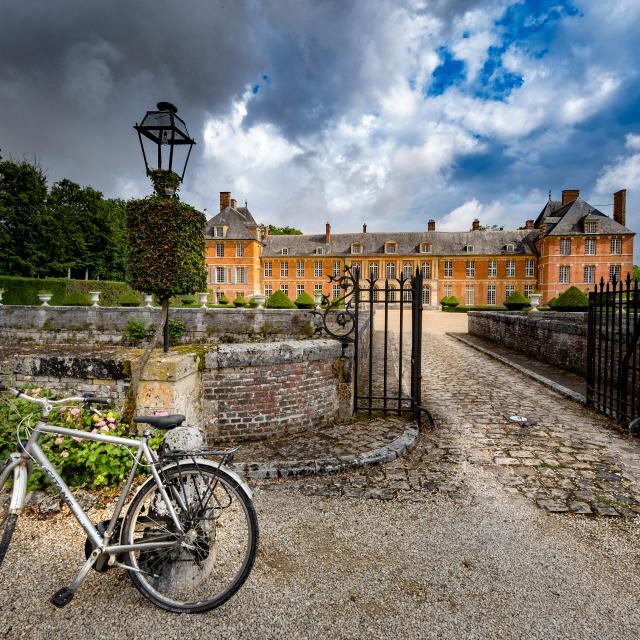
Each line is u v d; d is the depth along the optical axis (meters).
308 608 2.09
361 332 6.68
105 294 33.16
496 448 4.40
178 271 3.87
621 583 2.29
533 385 7.62
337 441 4.45
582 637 1.92
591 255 43.69
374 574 2.35
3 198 33.66
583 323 9.01
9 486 3.06
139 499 2.12
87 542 2.15
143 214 3.84
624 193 43.56
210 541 2.28
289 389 4.67
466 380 8.07
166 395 3.68
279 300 24.59
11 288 26.81
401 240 53.94
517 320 12.09
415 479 3.63
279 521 2.91
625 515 3.02
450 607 2.10
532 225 54.62
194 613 2.05
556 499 3.27
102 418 3.35
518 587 2.25
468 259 51.31
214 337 12.67
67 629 1.95
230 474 2.10
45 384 4.27
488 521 2.93
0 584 2.23
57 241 36.66
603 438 4.71
